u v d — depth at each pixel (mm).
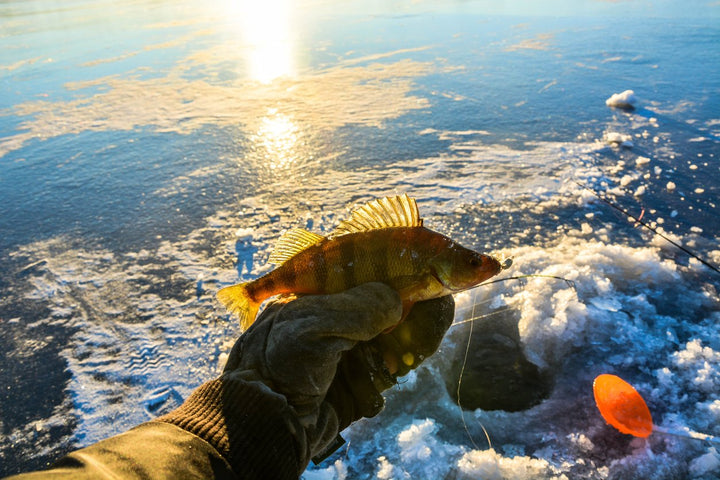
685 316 695
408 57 2170
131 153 1347
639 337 664
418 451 535
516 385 618
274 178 1161
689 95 1507
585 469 512
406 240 325
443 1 3891
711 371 602
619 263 786
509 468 512
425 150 1259
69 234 994
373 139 1342
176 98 1770
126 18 3715
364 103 1627
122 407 614
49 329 750
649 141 1229
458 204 1001
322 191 1087
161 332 728
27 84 2021
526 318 688
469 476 511
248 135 1417
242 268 855
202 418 218
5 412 616
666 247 831
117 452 187
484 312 728
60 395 636
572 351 656
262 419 220
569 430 556
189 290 812
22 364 688
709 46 2002
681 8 2893
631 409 523
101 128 1534
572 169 1113
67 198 1134
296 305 271
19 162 1328
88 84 1980
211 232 967
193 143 1388
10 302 812
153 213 1048
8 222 1049
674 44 2082
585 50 2096
